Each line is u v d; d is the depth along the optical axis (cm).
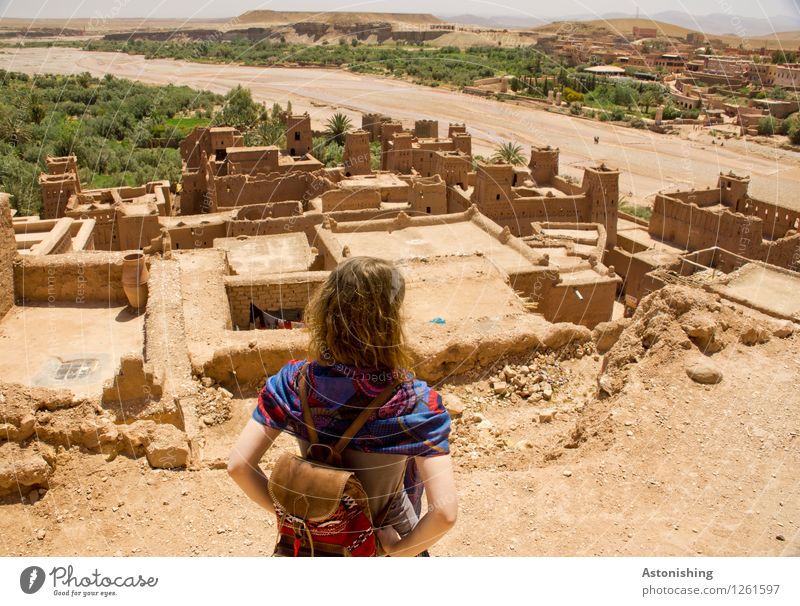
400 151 5109
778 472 652
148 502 663
